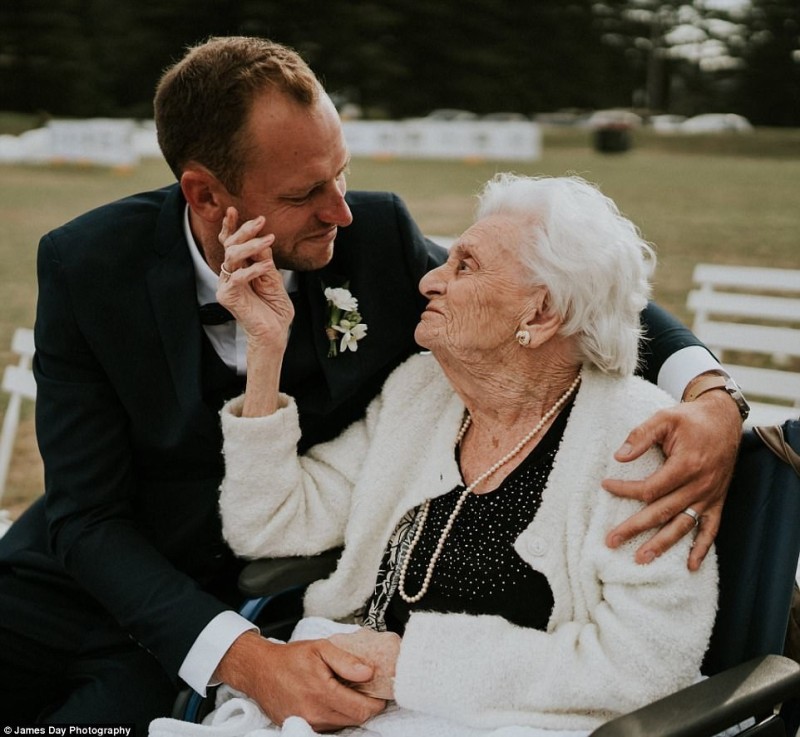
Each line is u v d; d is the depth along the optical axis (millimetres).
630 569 1564
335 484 1983
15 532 2240
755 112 51812
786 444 1647
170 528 2061
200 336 1972
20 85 35000
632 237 1727
